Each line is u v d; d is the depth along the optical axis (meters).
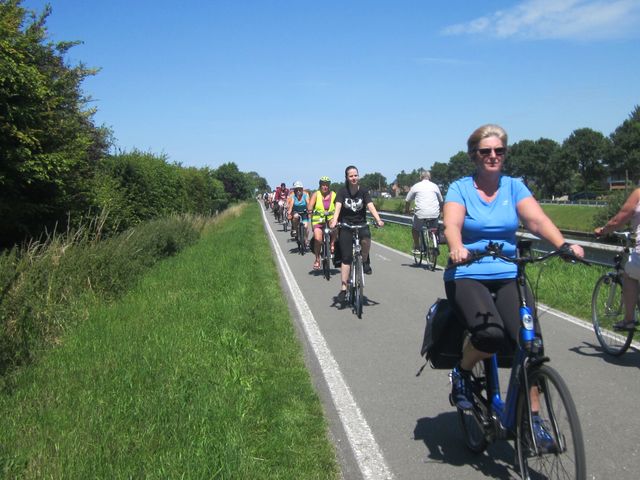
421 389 5.15
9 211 11.19
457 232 3.44
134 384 4.97
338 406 4.78
